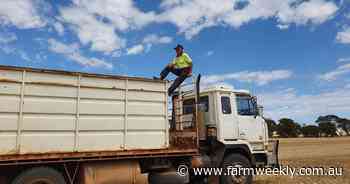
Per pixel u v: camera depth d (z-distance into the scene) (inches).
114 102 311.7
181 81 400.2
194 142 380.2
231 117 412.2
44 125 275.7
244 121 423.2
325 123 3750.0
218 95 406.3
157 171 360.2
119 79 316.8
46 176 275.3
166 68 413.1
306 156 944.9
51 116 280.1
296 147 1457.9
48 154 273.0
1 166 267.0
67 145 284.0
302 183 456.8
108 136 304.8
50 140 276.8
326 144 1731.1
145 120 327.6
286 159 839.7
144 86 330.6
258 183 457.1
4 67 263.0
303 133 3577.8
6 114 261.1
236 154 409.7
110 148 304.2
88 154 291.3
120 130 312.2
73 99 291.9
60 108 284.5
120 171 317.4
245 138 419.8
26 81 272.1
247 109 431.5
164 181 353.7
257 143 432.1
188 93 427.2
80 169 299.9
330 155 978.1
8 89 263.4
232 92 420.8
